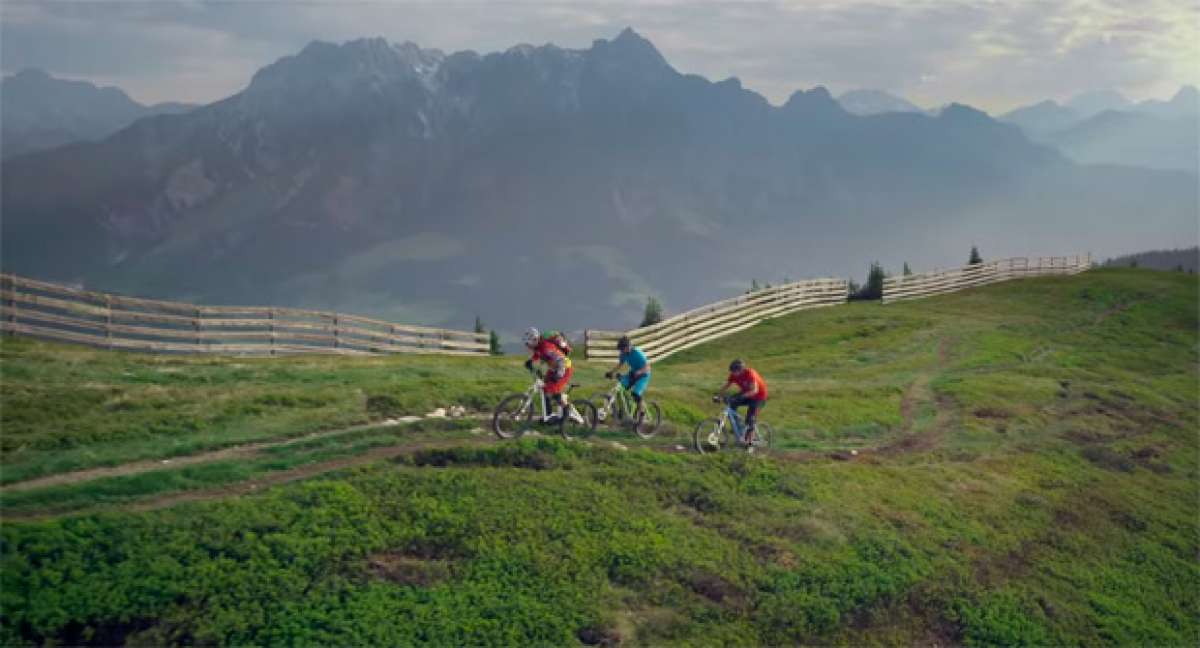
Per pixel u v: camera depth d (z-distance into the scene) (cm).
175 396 2180
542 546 1573
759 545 1736
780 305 5475
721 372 3594
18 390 2075
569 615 1406
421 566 1463
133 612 1242
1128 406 3497
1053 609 1812
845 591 1650
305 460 1825
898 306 5738
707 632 1445
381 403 2281
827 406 2948
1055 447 2847
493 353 4875
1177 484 2741
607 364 3650
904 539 1912
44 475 1631
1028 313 5416
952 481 2339
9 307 2625
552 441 2019
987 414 3112
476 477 1764
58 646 1177
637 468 1969
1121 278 6631
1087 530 2230
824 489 2072
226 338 3566
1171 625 1922
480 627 1343
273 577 1360
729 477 2033
